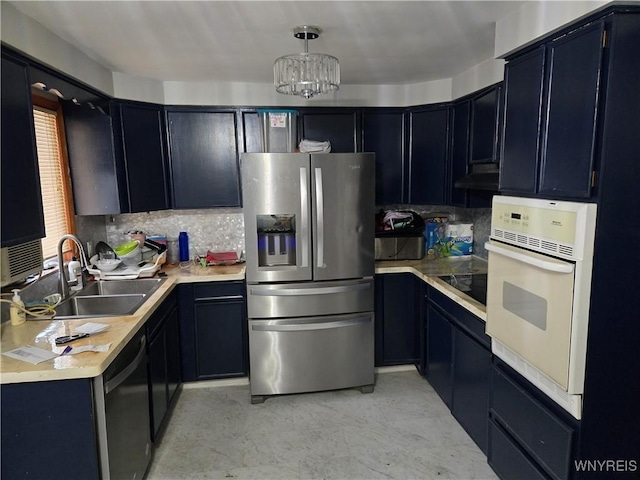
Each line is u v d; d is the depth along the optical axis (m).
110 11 1.85
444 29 2.13
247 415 2.85
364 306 3.03
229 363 3.21
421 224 3.51
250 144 3.34
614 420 1.56
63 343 1.78
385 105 3.45
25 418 1.59
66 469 1.64
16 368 1.56
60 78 2.22
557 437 1.63
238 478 2.24
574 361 1.50
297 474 2.26
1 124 1.66
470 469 2.27
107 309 2.54
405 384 3.23
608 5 1.35
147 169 3.13
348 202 2.88
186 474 2.27
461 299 2.44
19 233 1.76
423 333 3.17
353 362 3.05
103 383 1.67
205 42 2.29
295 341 2.95
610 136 1.41
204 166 3.32
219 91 3.26
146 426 2.21
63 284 2.44
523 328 1.77
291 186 2.79
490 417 2.18
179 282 3.01
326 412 2.87
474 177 2.81
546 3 1.64
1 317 2.01
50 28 2.05
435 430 2.63
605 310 1.49
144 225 3.58
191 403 3.01
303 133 3.40
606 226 1.45
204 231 3.67
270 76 3.07
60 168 2.77
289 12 1.89
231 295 3.13
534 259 1.64
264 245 2.92
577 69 1.50
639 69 1.39
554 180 1.63
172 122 3.24
